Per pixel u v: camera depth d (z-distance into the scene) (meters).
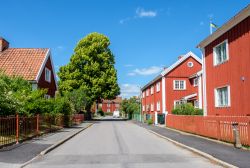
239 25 22.03
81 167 12.35
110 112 158.12
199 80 40.16
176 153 16.19
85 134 28.45
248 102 20.89
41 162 13.62
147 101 66.31
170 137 24.02
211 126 22.31
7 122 18.23
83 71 65.25
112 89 65.69
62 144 20.27
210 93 27.34
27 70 36.78
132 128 37.53
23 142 19.84
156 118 46.41
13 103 21.34
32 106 25.80
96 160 14.02
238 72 22.27
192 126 27.20
